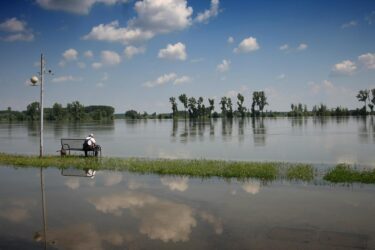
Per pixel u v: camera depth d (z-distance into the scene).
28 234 10.35
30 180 18.50
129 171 21.14
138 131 74.44
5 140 50.34
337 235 10.07
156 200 14.16
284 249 9.12
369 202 13.63
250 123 112.25
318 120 135.62
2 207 13.29
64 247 9.38
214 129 77.19
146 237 10.03
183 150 35.06
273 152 32.62
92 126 109.31
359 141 42.84
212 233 10.32
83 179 18.72
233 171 19.86
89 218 11.81
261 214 12.14
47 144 43.34
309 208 12.83
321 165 23.14
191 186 16.78
